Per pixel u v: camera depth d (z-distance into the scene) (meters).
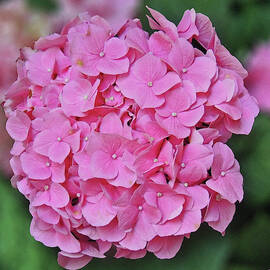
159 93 0.60
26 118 0.62
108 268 0.68
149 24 0.67
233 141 0.67
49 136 0.62
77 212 0.62
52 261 0.69
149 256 0.67
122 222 0.61
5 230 0.69
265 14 0.70
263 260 0.70
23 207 0.70
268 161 0.67
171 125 0.61
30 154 0.62
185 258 0.67
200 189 0.61
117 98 0.61
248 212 0.69
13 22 0.66
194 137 0.61
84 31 0.63
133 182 0.60
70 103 0.62
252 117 0.63
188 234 0.62
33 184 0.62
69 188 0.62
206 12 0.70
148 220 0.61
